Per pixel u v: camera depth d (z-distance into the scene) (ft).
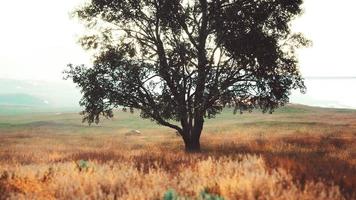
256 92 70.28
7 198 21.94
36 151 74.38
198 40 70.28
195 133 75.36
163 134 152.35
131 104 70.44
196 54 69.26
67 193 22.61
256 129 149.38
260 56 66.85
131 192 21.56
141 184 24.67
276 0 68.33
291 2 68.28
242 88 69.82
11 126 218.59
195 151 70.54
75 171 29.07
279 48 71.72
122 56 71.87
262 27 70.54
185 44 67.46
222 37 68.74
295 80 71.61
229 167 29.01
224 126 171.83
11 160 53.88
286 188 21.43
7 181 27.22
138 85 68.49
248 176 22.63
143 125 217.77
